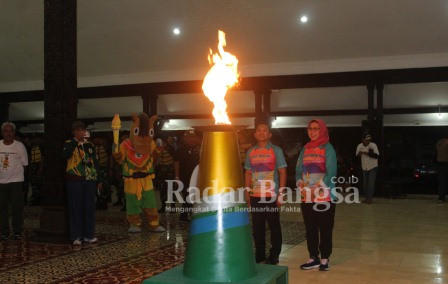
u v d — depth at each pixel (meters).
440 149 11.87
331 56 13.84
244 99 16.23
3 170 6.70
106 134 20.25
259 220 5.01
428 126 17.28
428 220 8.66
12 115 20.05
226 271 2.54
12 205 6.79
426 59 13.27
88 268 4.91
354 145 17.92
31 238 6.53
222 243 2.57
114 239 6.68
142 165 7.22
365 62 13.76
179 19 13.15
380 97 13.73
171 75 15.68
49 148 6.52
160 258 5.41
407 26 12.34
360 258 5.45
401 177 15.39
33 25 13.91
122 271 4.78
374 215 9.40
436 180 14.65
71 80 6.61
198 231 2.61
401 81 13.54
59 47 6.53
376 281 4.44
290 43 13.52
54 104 6.52
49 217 6.47
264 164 4.91
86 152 6.34
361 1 11.75
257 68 14.66
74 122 6.29
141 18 13.23
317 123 4.74
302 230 7.48
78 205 6.27
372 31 12.69
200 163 2.73
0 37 14.52
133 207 7.25
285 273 2.82
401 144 17.53
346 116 17.53
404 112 15.79
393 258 5.44
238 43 13.70
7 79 17.23
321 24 12.70
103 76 16.33
